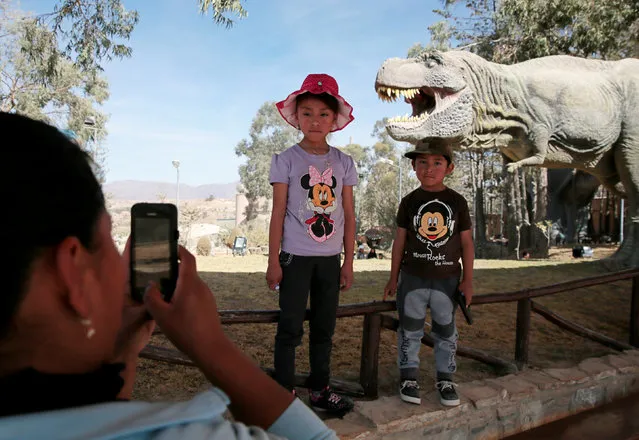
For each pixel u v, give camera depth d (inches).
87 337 20.7
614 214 757.3
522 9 348.8
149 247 30.0
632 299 169.5
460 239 113.2
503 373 137.2
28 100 632.4
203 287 28.7
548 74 213.9
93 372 21.0
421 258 111.0
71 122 813.9
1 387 18.2
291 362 97.7
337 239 100.5
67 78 699.4
